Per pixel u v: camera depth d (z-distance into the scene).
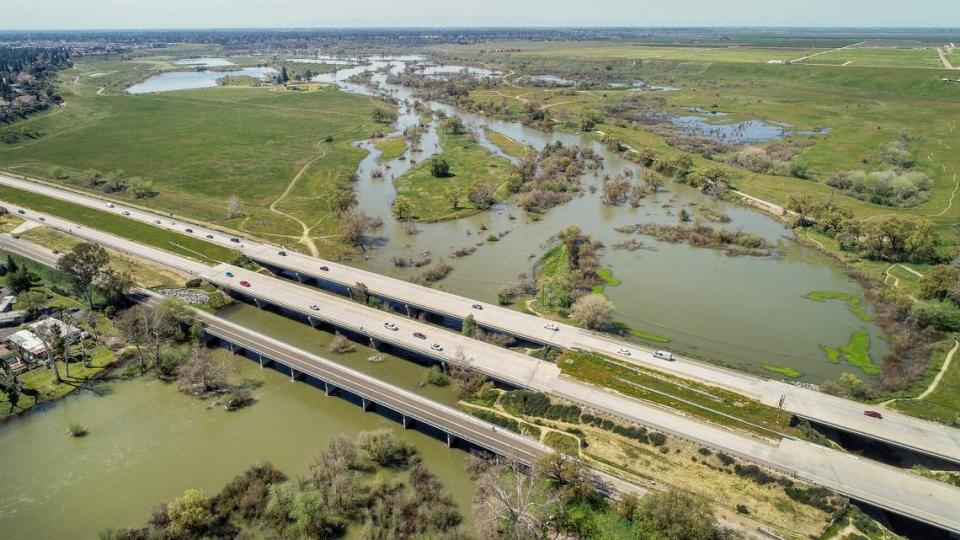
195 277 144.25
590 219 187.38
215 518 76.56
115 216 182.50
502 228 181.12
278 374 112.19
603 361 105.25
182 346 119.75
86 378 107.50
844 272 148.62
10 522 78.00
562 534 73.44
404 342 113.81
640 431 88.44
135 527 75.12
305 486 81.44
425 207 197.62
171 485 84.06
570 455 84.19
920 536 74.69
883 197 188.25
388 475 85.56
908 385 100.44
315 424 98.00
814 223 175.75
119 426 96.44
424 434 95.62
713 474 81.06
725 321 126.44
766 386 98.56
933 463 84.00
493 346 112.19
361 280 140.12
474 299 136.25
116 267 147.88
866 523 73.31
